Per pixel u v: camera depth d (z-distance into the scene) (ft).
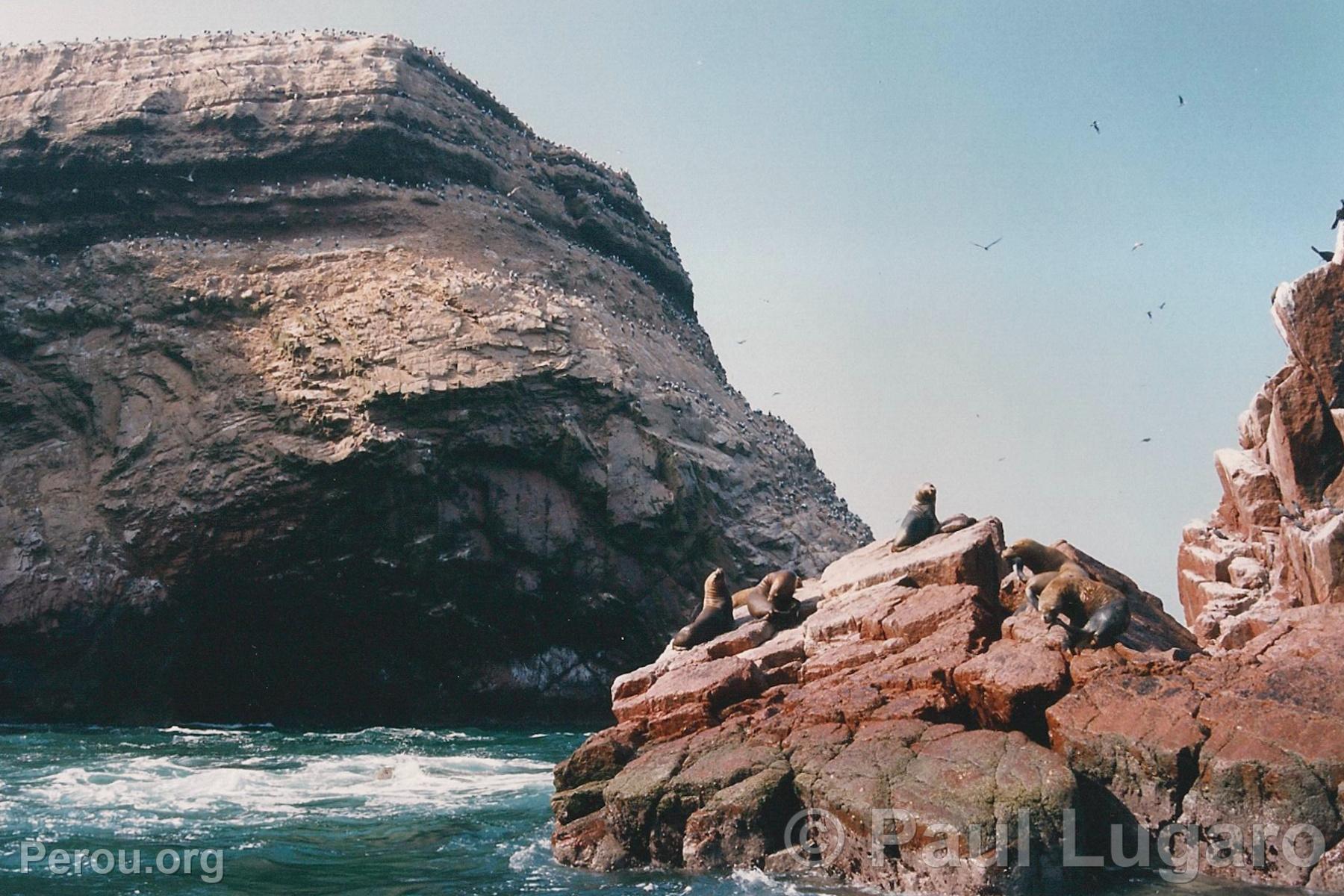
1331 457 76.43
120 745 108.58
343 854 52.13
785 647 56.95
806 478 201.36
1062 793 39.96
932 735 44.65
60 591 146.10
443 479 150.30
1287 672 43.06
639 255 240.32
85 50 201.67
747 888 41.81
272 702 152.76
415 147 203.10
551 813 63.26
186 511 149.89
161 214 188.34
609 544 159.74
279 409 153.69
